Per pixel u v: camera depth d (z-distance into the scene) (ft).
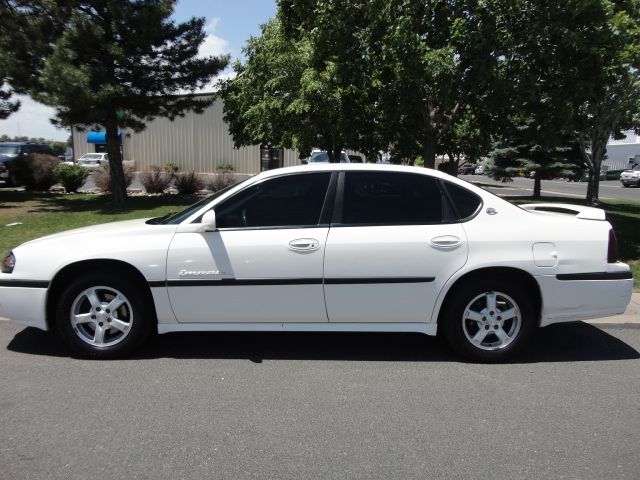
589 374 14.65
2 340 16.81
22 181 63.77
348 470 9.94
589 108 37.42
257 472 9.85
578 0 26.40
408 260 14.55
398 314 14.87
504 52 29.22
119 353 15.21
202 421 11.75
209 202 15.53
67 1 46.47
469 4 28.60
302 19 33.71
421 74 29.94
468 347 15.14
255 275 14.57
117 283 14.84
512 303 14.98
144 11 46.21
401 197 15.11
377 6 29.27
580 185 124.47
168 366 14.90
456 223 14.83
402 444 10.89
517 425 11.73
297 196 15.11
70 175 62.69
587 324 18.97
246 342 17.01
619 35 27.84
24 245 15.38
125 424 11.57
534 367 15.11
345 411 12.30
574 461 10.32
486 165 73.41
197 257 14.60
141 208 48.19
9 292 14.89
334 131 47.67
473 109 37.65
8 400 12.66
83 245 14.87
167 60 51.47
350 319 14.94
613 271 14.92
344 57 32.12
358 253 14.51
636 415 12.26
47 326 15.10
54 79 42.09
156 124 118.11
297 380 14.06
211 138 114.21
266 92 48.75
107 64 48.39
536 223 14.96
